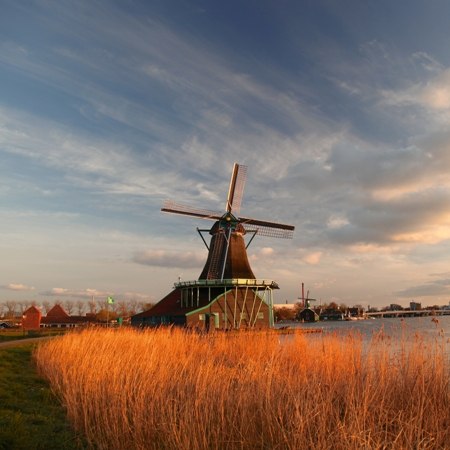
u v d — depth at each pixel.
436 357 8.77
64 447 7.08
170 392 8.80
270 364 9.58
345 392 8.30
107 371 10.36
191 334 17.86
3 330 49.62
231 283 45.53
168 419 7.56
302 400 7.46
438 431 6.80
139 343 16.12
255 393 8.31
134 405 8.09
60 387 10.70
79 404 8.90
